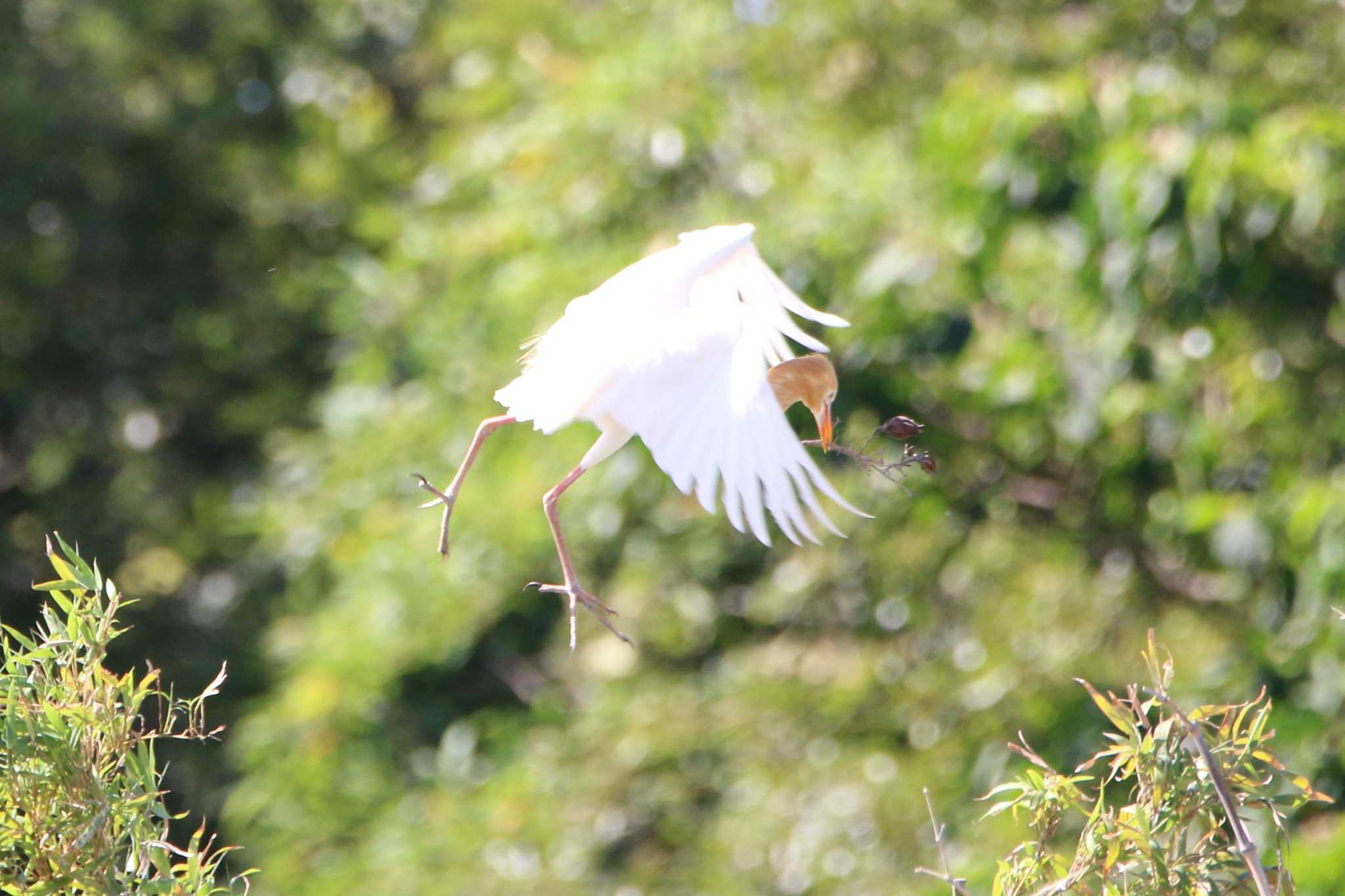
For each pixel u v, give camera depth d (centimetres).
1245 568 1080
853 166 1243
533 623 1409
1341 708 991
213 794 1515
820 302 1165
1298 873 861
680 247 570
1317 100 1112
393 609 1331
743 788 1212
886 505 1205
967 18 1271
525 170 1373
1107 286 1011
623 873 1212
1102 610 1182
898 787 1155
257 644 1570
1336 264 1020
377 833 1285
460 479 605
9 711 478
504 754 1330
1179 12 1184
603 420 582
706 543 1270
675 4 1429
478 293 1367
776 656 1252
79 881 469
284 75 1939
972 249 1066
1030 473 1228
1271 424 1088
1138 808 494
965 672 1202
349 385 1474
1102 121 1013
